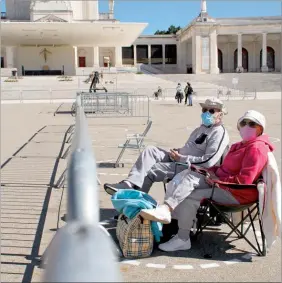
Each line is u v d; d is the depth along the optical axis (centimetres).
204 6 7712
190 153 596
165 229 561
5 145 1409
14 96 4566
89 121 2166
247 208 513
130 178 591
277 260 493
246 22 7869
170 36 9156
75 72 7062
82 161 185
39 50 6956
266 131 1708
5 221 621
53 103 3697
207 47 7662
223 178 517
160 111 2817
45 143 1436
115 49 8462
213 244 538
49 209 675
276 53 8644
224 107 593
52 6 7088
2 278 439
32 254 503
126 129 1831
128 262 482
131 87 5106
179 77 7081
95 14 8169
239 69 8075
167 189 518
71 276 104
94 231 122
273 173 493
